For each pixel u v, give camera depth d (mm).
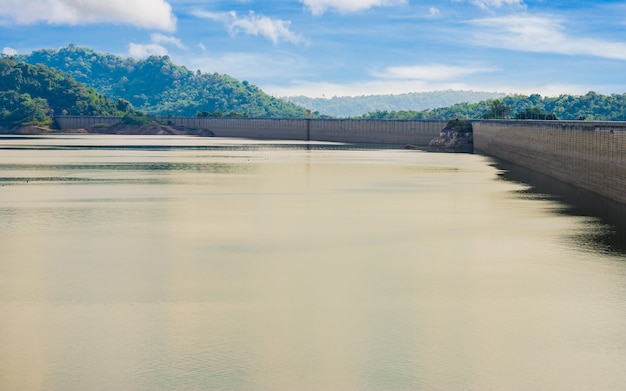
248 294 65000
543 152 183375
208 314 59531
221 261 77188
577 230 94312
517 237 89625
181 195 130500
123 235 91188
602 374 48281
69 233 92562
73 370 48656
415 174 175125
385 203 119625
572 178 152625
